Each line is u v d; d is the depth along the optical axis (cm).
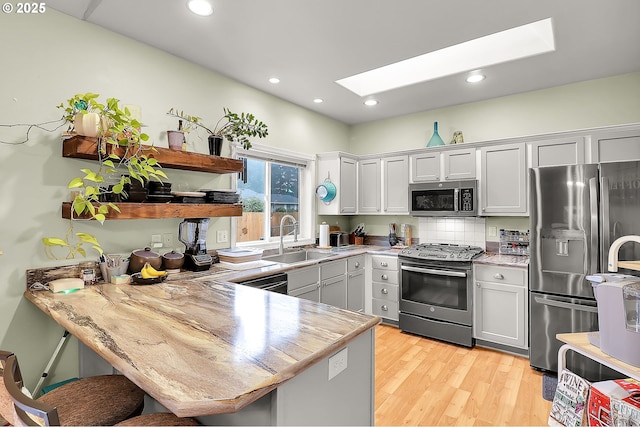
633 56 258
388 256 365
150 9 197
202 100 275
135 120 195
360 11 200
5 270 179
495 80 307
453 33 225
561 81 309
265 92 335
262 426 94
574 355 244
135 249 231
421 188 362
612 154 267
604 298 151
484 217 359
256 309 145
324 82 310
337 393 117
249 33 225
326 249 384
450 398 222
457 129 379
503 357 287
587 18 206
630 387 158
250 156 334
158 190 217
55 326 197
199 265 241
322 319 132
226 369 89
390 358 285
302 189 402
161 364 91
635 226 220
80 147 180
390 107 386
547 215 255
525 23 212
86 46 209
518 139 310
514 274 288
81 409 112
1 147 179
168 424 100
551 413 180
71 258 202
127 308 146
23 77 185
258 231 347
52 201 195
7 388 79
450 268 317
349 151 461
